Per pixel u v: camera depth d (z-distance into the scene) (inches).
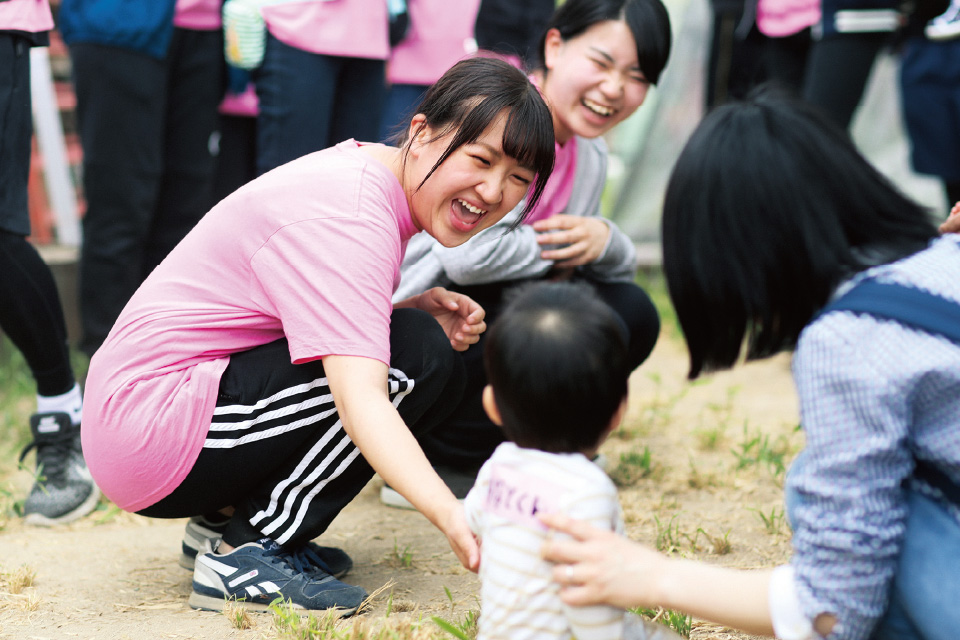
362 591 76.6
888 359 48.6
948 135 151.8
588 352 52.9
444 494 61.7
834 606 49.3
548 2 152.3
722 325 54.3
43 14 101.6
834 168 52.1
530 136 69.4
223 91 144.3
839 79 144.4
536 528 54.9
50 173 183.2
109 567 90.9
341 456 74.6
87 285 136.0
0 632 74.3
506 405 54.9
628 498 106.3
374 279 68.4
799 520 51.0
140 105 131.2
